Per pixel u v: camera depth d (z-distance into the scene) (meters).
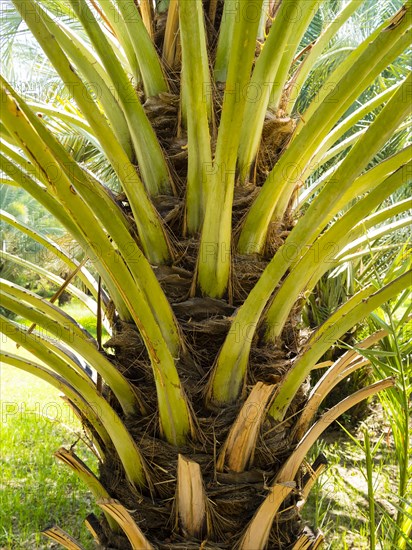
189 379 1.44
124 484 1.47
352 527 3.02
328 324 1.49
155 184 1.56
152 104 1.62
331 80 1.73
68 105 2.38
